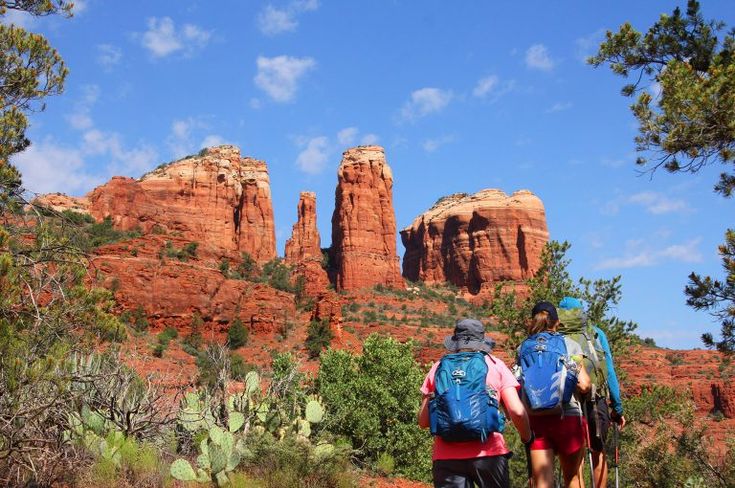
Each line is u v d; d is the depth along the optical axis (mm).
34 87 12852
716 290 13430
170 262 89938
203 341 84125
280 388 13844
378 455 17109
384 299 130625
